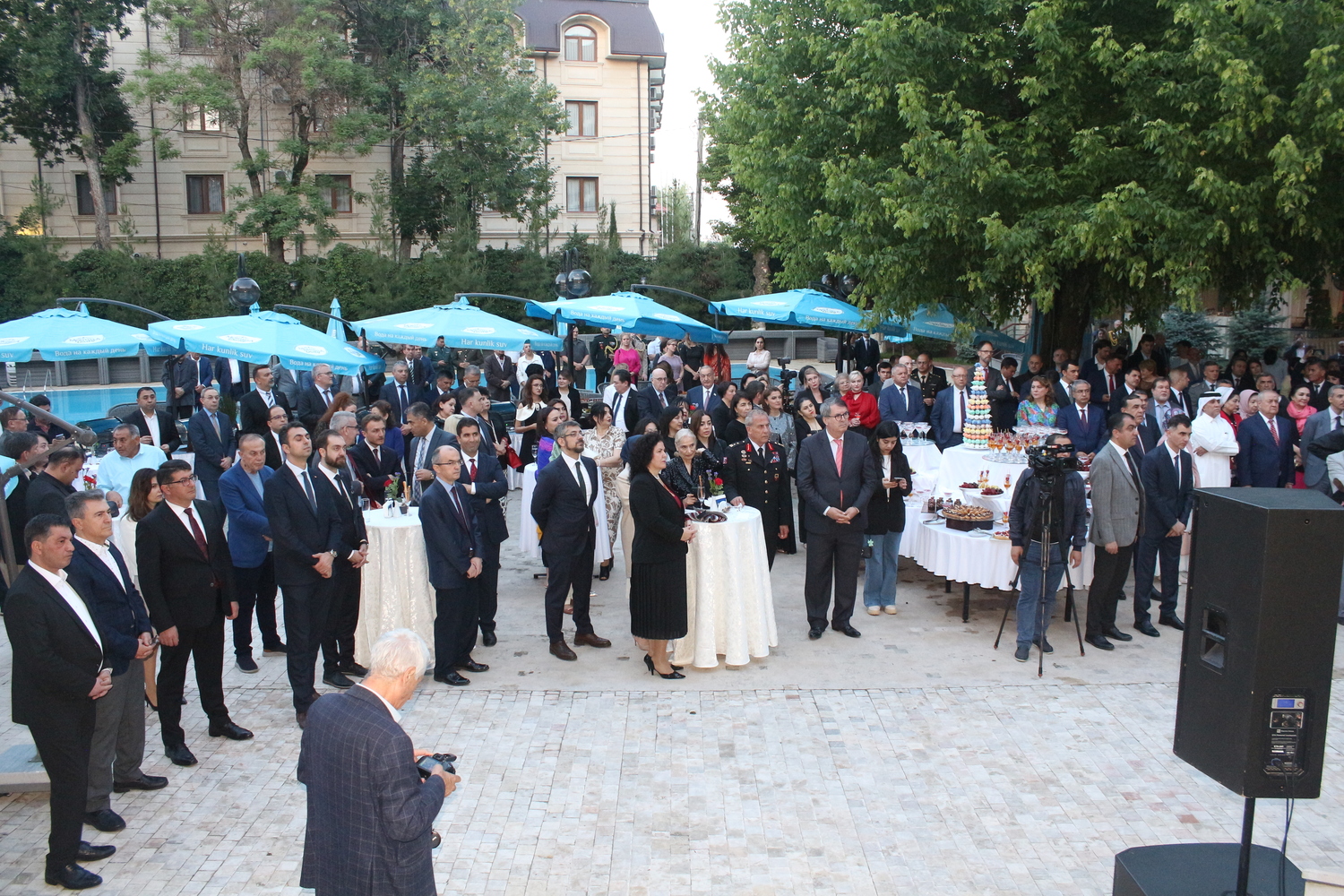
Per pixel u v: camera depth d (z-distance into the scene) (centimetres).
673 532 704
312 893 470
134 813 545
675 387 1449
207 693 630
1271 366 1611
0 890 471
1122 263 1180
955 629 855
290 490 648
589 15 3628
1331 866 495
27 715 466
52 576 478
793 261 1609
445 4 3269
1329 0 1042
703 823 532
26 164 3309
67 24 2944
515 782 577
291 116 3180
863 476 826
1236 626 409
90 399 2686
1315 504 399
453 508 721
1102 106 1242
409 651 357
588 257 3391
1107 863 496
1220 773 418
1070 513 748
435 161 3247
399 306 3125
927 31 1205
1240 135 1052
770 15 1451
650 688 721
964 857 500
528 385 1307
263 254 3161
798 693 712
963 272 1320
